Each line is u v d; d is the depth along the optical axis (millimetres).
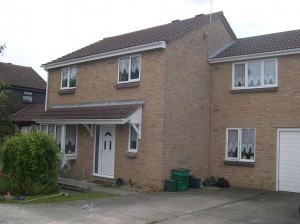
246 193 13391
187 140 14875
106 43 19562
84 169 16781
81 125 17203
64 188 13430
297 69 14008
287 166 14047
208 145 16094
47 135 12250
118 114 14172
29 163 11719
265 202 11617
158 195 12539
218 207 10641
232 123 15609
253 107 15055
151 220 8906
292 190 13867
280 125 14289
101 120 14344
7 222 8250
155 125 13977
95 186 14516
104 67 16500
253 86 15172
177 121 14430
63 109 17969
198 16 18328
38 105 26469
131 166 14672
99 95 16578
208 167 16031
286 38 15898
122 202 11055
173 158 14148
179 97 14578
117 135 15469
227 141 15719
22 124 23406
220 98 16062
